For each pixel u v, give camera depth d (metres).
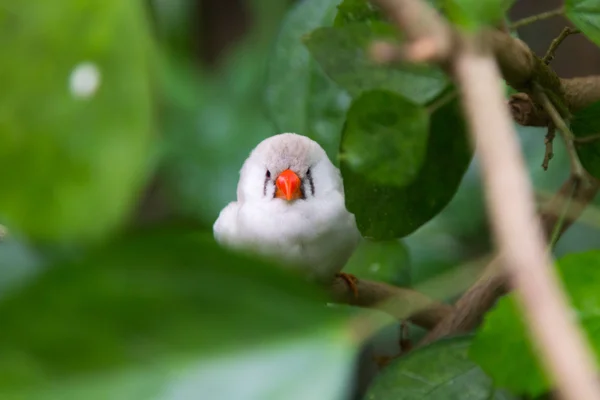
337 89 0.84
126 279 0.27
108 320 0.27
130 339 0.28
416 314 0.84
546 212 0.66
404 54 0.27
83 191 0.28
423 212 0.65
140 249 0.26
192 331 0.28
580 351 0.22
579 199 0.64
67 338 0.27
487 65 0.27
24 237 0.29
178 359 0.28
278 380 0.28
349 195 0.63
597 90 0.66
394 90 0.59
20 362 0.27
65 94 0.29
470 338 0.59
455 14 0.29
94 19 0.29
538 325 0.23
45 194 0.29
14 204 0.29
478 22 0.29
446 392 0.56
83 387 0.27
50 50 0.29
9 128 0.29
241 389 0.28
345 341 0.28
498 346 0.44
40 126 0.29
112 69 0.29
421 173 0.64
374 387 0.58
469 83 0.26
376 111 0.45
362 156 0.45
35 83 0.29
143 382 0.28
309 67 0.85
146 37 0.29
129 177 0.28
